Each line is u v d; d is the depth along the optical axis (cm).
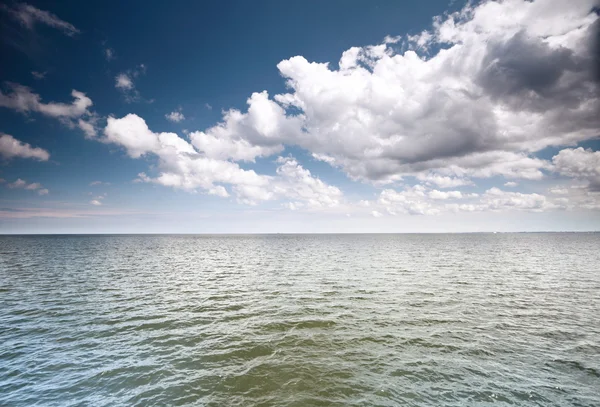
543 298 2288
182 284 2992
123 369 1165
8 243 11812
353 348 1356
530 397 959
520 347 1361
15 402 948
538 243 11375
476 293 2469
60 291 2594
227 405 926
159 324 1712
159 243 13450
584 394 978
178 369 1162
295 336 1509
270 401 944
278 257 6078
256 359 1246
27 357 1277
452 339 1462
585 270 3806
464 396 964
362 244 11538
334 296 2402
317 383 1049
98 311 1980
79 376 1113
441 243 11975
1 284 2891
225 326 1670
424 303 2150
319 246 10300
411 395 972
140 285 2927
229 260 5497
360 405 919
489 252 6875
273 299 2314
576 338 1473
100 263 4781
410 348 1353
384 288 2702
